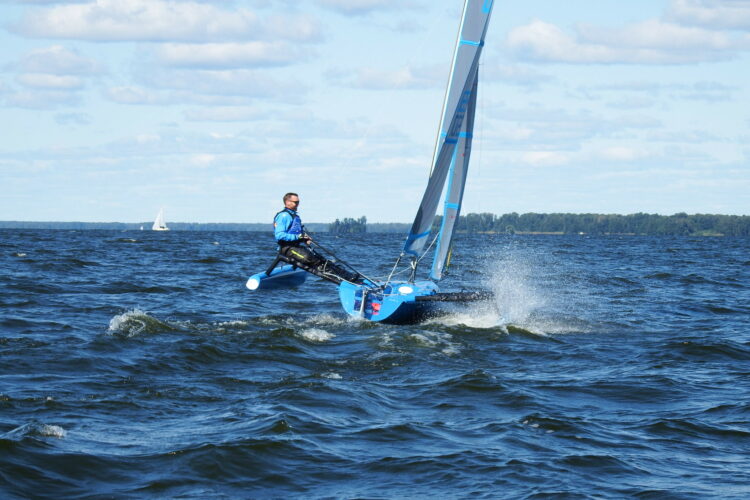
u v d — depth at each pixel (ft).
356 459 34.99
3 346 57.31
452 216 77.77
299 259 73.87
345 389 47.01
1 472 31.78
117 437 37.01
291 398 44.42
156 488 31.30
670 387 49.16
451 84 70.69
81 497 30.27
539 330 72.13
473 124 75.51
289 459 34.68
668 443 37.93
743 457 35.94
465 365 55.52
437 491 31.45
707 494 31.24
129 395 44.80
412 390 47.70
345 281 73.82
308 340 63.62
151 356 55.62
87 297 93.25
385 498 30.71
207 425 39.27
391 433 38.70
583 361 58.13
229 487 31.60
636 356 60.18
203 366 53.52
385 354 58.23
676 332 72.59
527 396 46.09
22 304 83.51
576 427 40.19
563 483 32.27
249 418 40.34
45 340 60.64
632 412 43.57
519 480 32.58
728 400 45.80
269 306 88.79
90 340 60.49
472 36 70.74
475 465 34.35
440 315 74.49
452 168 76.38
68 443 35.70
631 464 34.83
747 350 62.44
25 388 45.55
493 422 40.96
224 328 69.05
